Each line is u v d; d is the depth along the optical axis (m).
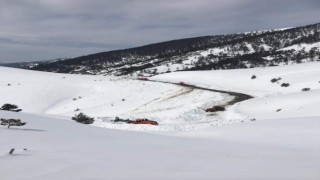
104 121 42.75
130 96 92.88
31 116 27.56
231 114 50.12
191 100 74.38
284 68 104.75
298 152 13.34
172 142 16.47
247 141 17.41
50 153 12.19
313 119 23.67
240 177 8.95
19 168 9.85
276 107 45.97
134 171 9.80
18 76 129.38
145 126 32.97
